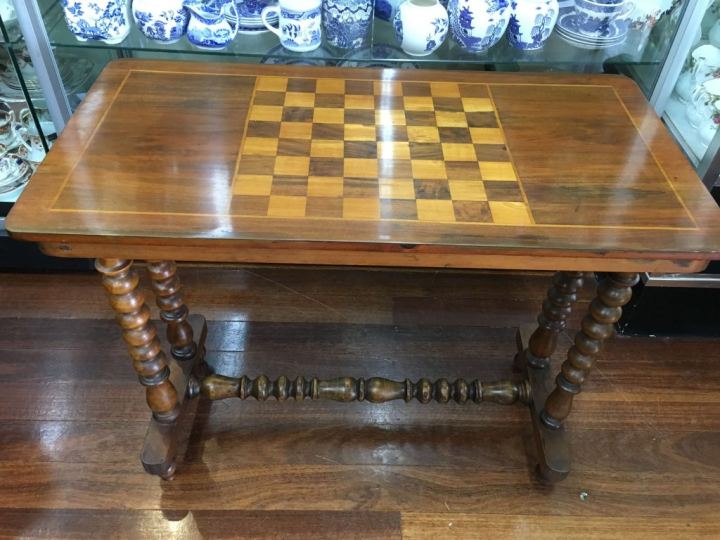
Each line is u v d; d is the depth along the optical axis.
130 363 1.54
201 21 1.32
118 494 1.29
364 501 1.30
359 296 1.75
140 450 1.36
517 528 1.27
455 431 1.43
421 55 1.39
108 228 0.88
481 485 1.34
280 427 1.42
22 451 1.35
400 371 1.56
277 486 1.32
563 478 1.30
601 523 1.29
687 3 1.30
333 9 1.33
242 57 1.40
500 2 1.30
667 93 1.46
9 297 1.69
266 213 0.93
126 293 1.03
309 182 0.99
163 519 1.26
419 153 1.07
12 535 1.22
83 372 1.51
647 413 1.48
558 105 1.21
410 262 0.94
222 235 0.89
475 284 1.80
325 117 1.14
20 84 1.47
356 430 1.42
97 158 1.01
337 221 0.92
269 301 1.72
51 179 0.96
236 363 1.56
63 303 1.68
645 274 1.52
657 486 1.35
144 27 1.33
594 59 1.44
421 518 1.28
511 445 1.41
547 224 0.93
